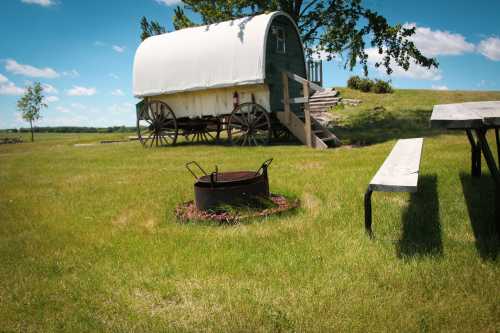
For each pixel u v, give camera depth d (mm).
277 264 3279
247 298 2775
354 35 15453
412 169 3842
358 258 3299
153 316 2641
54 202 6234
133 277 3254
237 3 14875
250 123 13453
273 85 13391
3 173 10273
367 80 27328
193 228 4398
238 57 13000
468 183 5414
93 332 2516
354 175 6496
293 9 16000
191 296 2877
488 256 3125
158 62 15000
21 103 35656
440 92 25750
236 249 3689
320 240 3787
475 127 3412
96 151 15867
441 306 2523
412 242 3559
